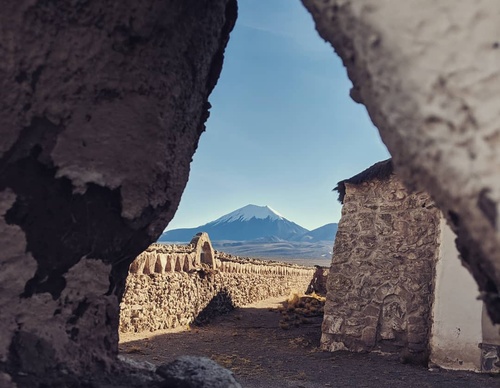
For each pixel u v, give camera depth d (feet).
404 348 26.35
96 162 6.29
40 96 5.73
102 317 7.03
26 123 5.74
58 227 6.24
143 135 6.48
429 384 20.47
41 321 6.26
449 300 23.91
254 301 55.31
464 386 20.16
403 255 27.20
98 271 6.81
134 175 6.57
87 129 6.14
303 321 40.09
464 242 3.32
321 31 3.68
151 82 6.37
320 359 25.73
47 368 6.19
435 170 3.03
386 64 3.20
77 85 5.90
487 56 2.93
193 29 6.73
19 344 6.03
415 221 27.17
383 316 27.14
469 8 3.01
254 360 24.94
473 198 2.86
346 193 29.37
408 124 3.12
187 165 7.61
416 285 26.55
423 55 3.08
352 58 3.48
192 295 38.27
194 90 7.26
